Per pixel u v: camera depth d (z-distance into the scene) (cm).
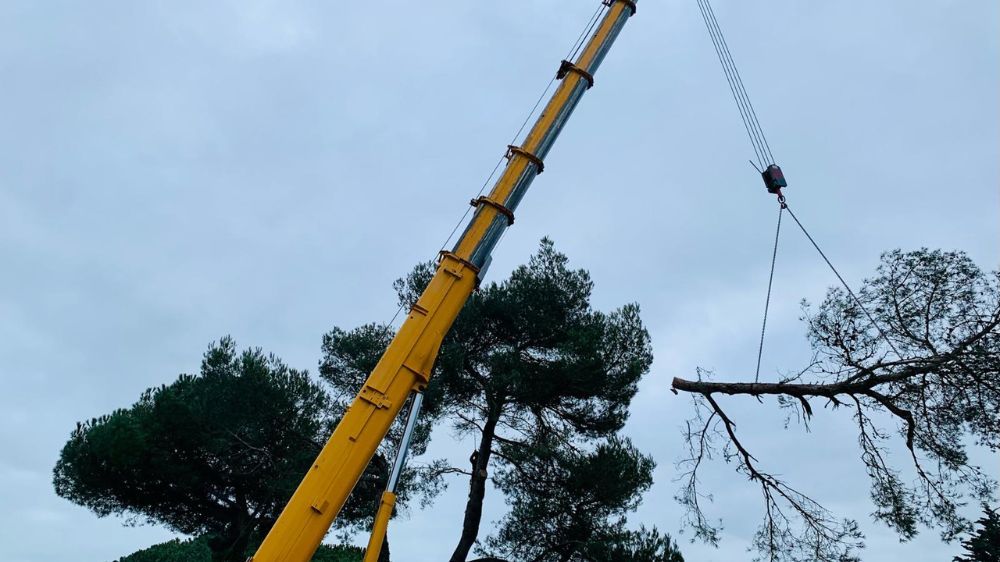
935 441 1264
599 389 2209
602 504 2120
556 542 2147
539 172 1251
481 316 2286
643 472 2133
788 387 1318
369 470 2258
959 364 1227
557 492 2186
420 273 2394
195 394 2370
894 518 1289
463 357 2197
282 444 2386
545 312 2291
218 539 2436
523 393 2178
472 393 2284
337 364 2422
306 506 991
